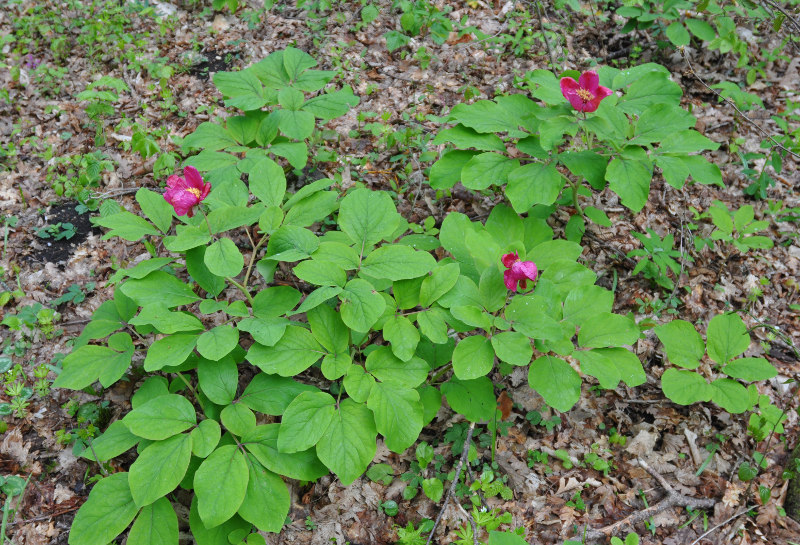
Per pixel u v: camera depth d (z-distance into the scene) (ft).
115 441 3.28
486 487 3.50
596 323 3.37
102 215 4.68
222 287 3.66
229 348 3.19
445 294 3.43
